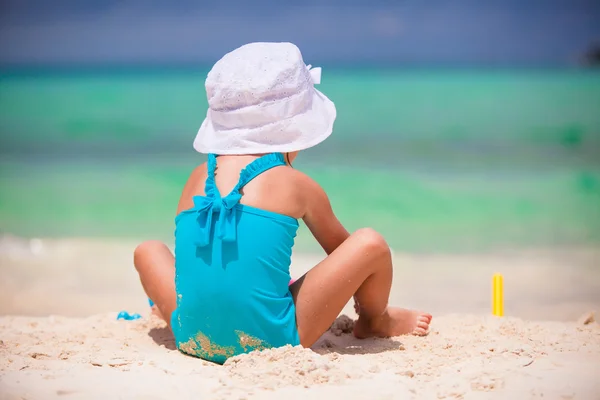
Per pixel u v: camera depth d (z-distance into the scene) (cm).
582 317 532
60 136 2250
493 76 5647
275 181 416
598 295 726
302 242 946
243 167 423
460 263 864
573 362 404
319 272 423
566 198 1250
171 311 448
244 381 366
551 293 734
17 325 531
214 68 436
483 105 3059
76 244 970
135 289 767
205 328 409
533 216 1119
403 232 1025
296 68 428
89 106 3097
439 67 7881
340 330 500
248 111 422
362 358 418
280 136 427
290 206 417
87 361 407
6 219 1110
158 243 479
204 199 411
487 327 505
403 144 2050
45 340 469
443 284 777
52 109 2983
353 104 3123
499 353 425
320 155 1823
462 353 429
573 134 2219
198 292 407
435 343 457
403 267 850
